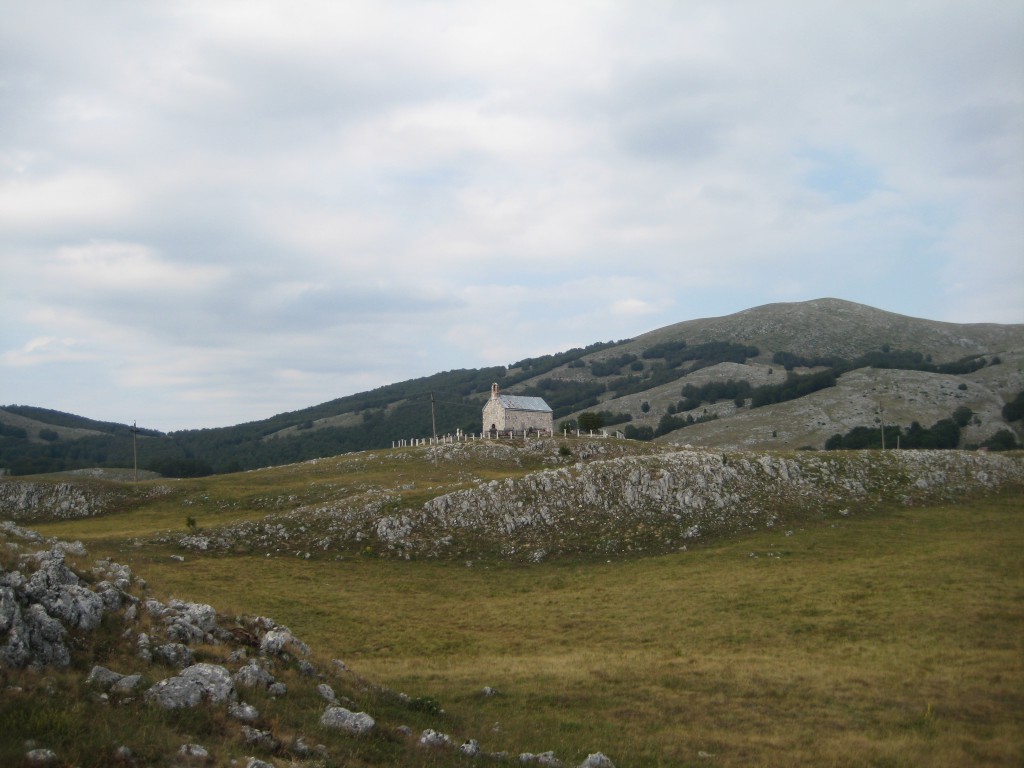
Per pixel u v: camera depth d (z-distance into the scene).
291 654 30.62
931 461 103.75
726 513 86.81
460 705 34.06
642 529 83.19
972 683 36.16
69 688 21.19
